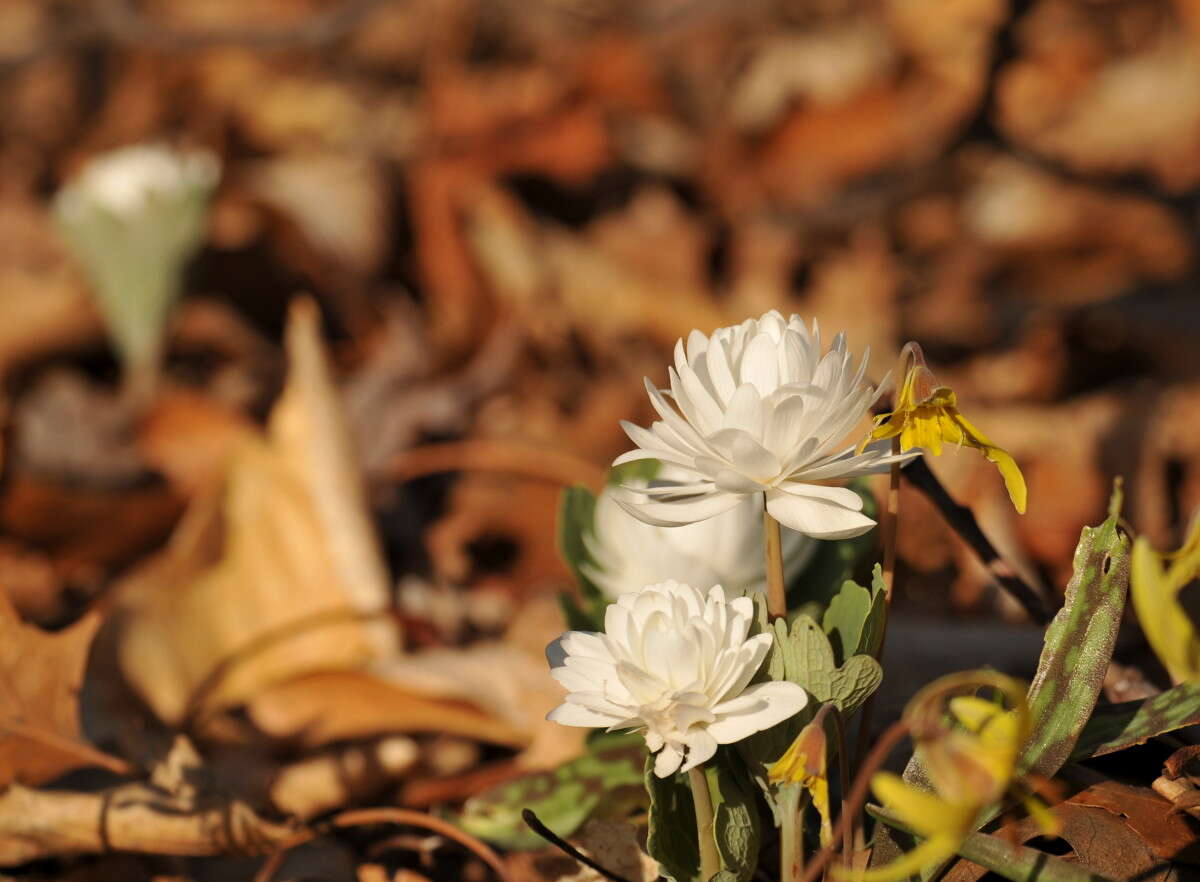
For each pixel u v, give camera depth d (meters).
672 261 2.50
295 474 1.33
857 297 2.44
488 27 3.28
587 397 2.14
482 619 1.54
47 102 3.29
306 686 1.20
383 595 1.31
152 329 1.97
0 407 1.96
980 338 2.25
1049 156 2.71
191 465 1.95
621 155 2.80
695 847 1.02
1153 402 1.92
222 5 3.63
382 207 2.52
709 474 0.98
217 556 1.28
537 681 1.21
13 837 1.10
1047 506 1.70
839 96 2.92
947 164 2.76
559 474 1.76
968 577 1.34
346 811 1.14
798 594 1.07
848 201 2.71
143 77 3.34
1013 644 1.20
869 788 1.03
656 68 3.00
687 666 0.98
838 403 0.98
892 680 1.17
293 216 2.42
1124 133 2.70
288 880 1.11
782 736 1.00
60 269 2.34
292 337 1.41
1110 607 1.01
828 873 1.01
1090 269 2.44
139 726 1.18
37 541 1.76
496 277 2.37
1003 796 1.00
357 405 2.05
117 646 1.21
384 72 3.36
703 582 1.06
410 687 1.20
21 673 1.12
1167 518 1.67
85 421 2.03
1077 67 2.88
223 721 1.20
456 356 2.30
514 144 2.69
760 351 0.99
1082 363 2.11
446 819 1.09
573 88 2.84
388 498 1.79
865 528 0.98
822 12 3.19
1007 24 2.75
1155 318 2.14
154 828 1.10
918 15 2.94
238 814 1.10
